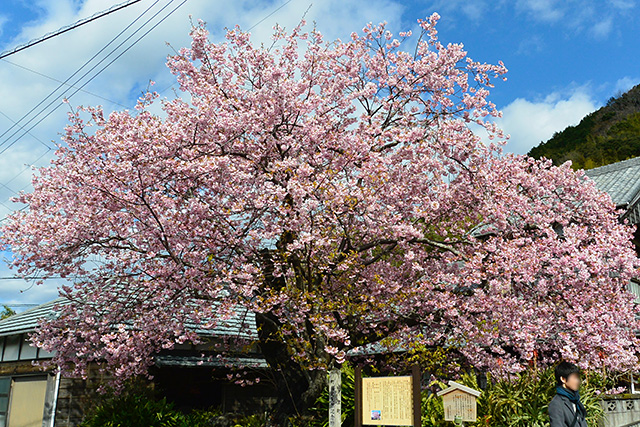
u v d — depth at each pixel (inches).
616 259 422.0
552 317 407.8
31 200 395.2
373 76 444.1
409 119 426.9
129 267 412.8
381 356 484.4
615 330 411.8
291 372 393.1
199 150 368.8
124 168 336.2
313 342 380.5
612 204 483.2
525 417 335.3
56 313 510.3
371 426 284.2
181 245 354.3
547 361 437.1
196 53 419.2
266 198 349.7
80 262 398.9
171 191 382.0
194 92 407.8
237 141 371.6
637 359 468.4
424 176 411.8
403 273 429.4
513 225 445.7
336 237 398.3
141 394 502.6
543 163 508.7
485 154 447.5
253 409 609.9
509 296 400.5
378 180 366.0
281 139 381.4
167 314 386.3
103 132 382.6
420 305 402.9
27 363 562.3
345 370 380.8
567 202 492.4
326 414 368.8
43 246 379.6
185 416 493.7
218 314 352.2
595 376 435.8
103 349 402.6
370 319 404.5
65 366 446.3
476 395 289.3
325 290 375.9
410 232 364.5
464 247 431.8
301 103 372.5
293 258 362.9
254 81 420.8
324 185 353.4
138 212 375.9
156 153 350.6
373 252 429.1
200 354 573.9
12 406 562.9
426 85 441.7
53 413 488.4
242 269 356.8
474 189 428.8
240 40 422.0
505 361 396.5
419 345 379.2
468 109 438.6
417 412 254.4
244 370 580.7
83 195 377.7
